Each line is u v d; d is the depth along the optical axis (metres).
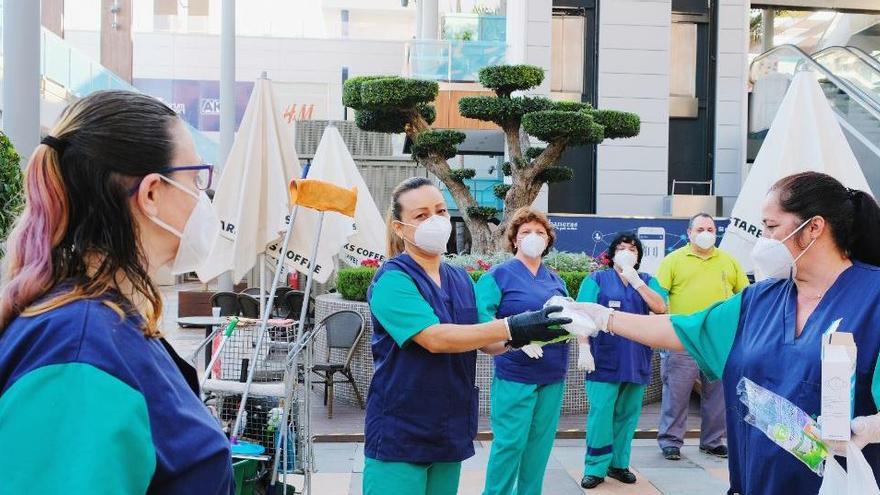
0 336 1.07
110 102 1.17
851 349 1.76
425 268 2.81
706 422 5.68
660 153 13.51
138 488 1.01
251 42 27.33
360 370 7.02
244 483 3.09
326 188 3.38
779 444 1.90
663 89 13.49
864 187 5.24
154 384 1.07
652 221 10.49
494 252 8.54
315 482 4.85
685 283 5.38
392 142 14.81
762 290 2.12
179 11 28.03
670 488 4.82
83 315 1.04
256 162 5.97
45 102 11.08
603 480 4.96
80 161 1.12
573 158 13.64
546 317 2.36
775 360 1.96
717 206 12.80
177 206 1.23
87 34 26.56
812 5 15.98
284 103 27.45
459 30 15.00
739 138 13.70
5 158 3.20
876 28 16.67
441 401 2.63
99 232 1.12
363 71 27.62
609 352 4.75
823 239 1.96
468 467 5.28
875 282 1.91
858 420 1.81
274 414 3.54
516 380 3.71
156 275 1.25
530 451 3.89
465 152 14.42
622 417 4.95
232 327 3.80
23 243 1.11
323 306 7.58
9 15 5.07
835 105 12.36
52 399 0.97
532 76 8.34
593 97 13.59
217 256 6.09
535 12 13.32
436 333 2.52
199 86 27.16
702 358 2.21
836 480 1.80
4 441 0.96
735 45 13.66
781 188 2.03
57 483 0.94
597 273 5.07
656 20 13.47
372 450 2.66
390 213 2.89
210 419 1.16
